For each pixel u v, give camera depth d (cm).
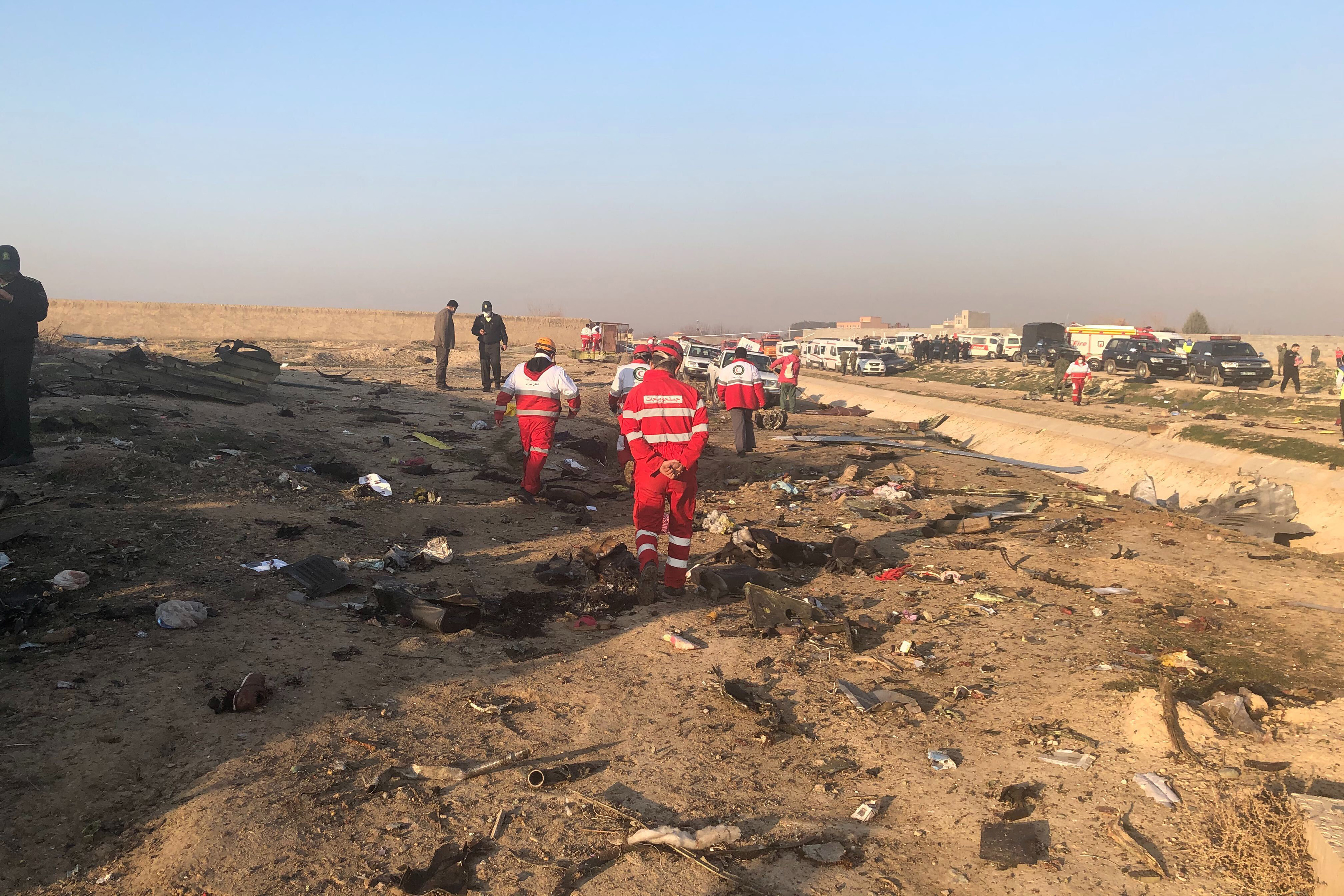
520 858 362
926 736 480
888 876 356
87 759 406
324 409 1508
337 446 1217
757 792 422
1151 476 1479
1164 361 3284
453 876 347
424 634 603
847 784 430
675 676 557
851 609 699
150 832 362
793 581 774
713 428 1895
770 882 352
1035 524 1035
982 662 590
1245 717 482
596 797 412
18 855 342
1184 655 587
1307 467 1338
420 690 515
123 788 391
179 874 336
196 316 3647
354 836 371
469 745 455
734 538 847
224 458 1021
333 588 665
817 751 464
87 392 1267
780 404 2323
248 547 739
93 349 2184
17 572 619
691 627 645
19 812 364
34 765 396
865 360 4172
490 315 1977
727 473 1340
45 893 325
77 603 586
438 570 746
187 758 417
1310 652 607
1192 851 366
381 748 443
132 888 330
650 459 704
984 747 466
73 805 375
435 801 401
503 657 574
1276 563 875
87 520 741
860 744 471
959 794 418
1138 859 361
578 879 350
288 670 520
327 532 811
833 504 1126
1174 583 795
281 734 446
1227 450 1538
